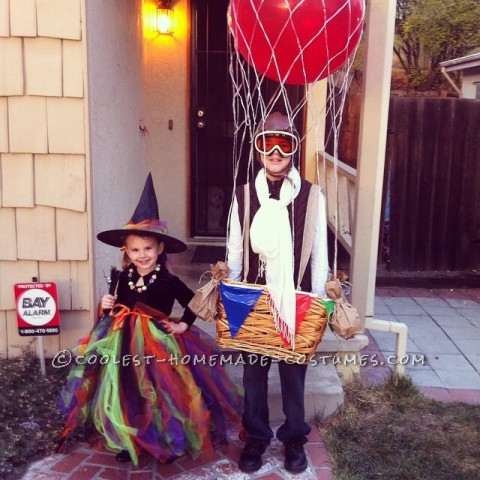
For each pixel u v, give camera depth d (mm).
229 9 2389
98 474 2568
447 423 3049
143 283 2635
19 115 3014
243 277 2490
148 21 5121
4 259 3150
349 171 4203
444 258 5824
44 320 3014
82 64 2980
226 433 2744
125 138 4191
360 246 3414
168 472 2604
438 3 10359
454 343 4156
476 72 8992
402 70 10938
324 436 2910
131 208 4484
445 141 5656
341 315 2344
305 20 2135
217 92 5410
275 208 2342
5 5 2914
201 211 5652
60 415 2812
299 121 5344
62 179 3082
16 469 2551
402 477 2598
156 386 2469
